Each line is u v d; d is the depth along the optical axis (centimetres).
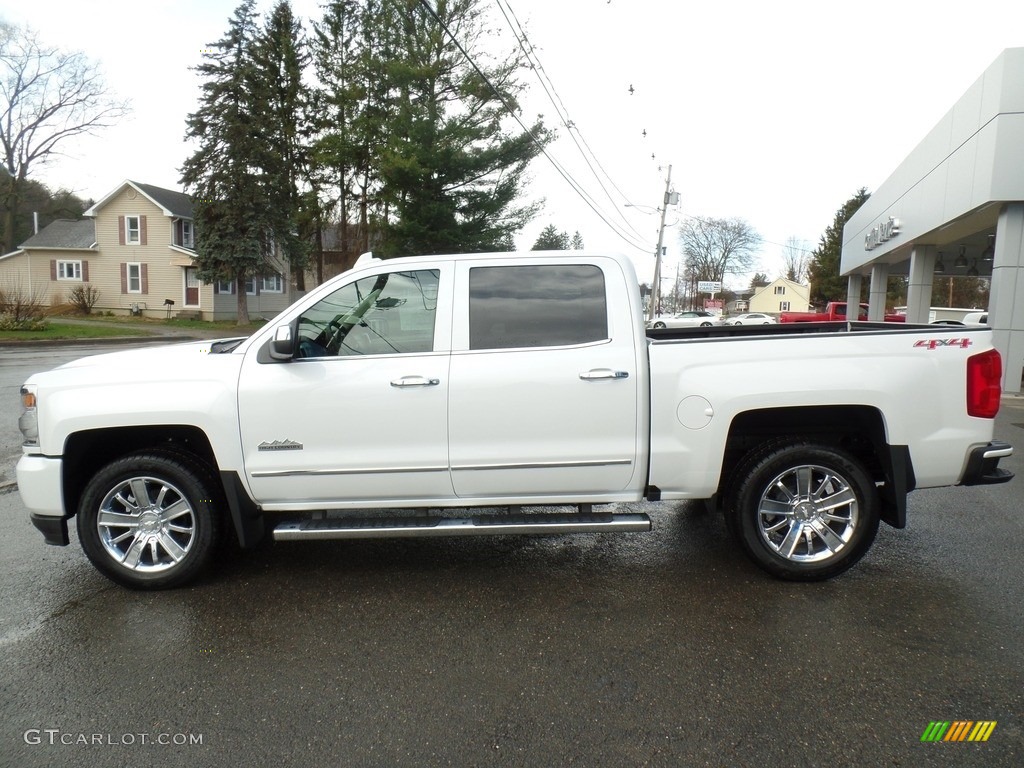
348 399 406
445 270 424
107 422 405
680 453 411
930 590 414
